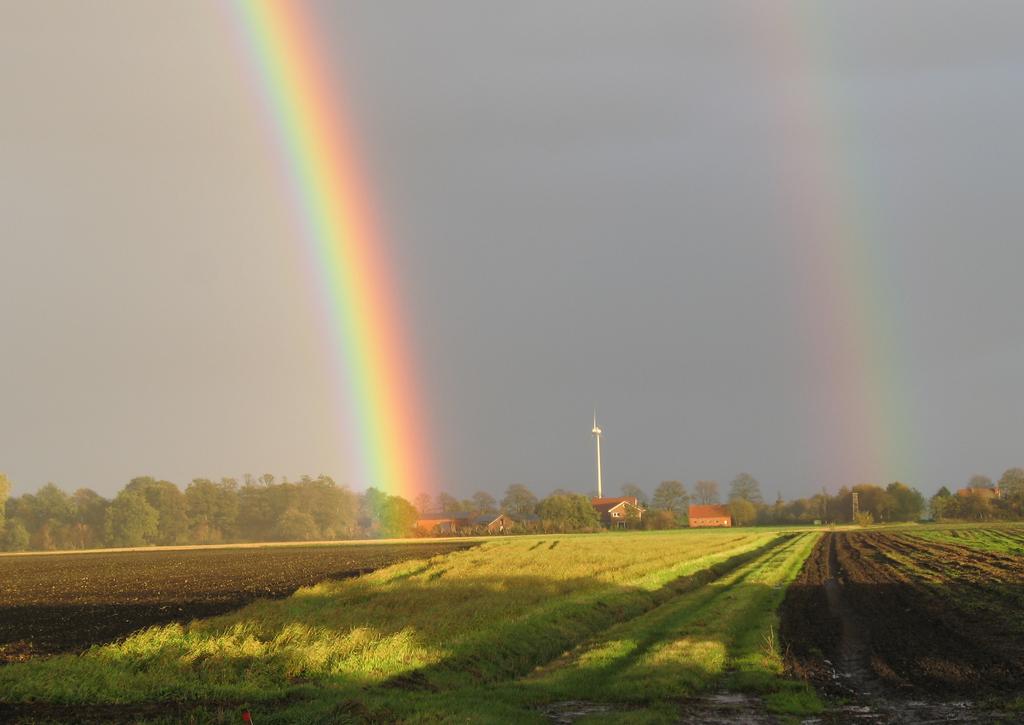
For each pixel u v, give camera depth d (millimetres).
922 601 39531
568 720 19812
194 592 57188
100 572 85250
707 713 20219
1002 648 27188
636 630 31219
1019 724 18234
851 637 30047
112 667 24859
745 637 29641
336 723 18859
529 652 28312
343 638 27172
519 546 101688
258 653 25844
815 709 20266
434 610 35562
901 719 19312
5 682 22984
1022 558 66250
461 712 19641
